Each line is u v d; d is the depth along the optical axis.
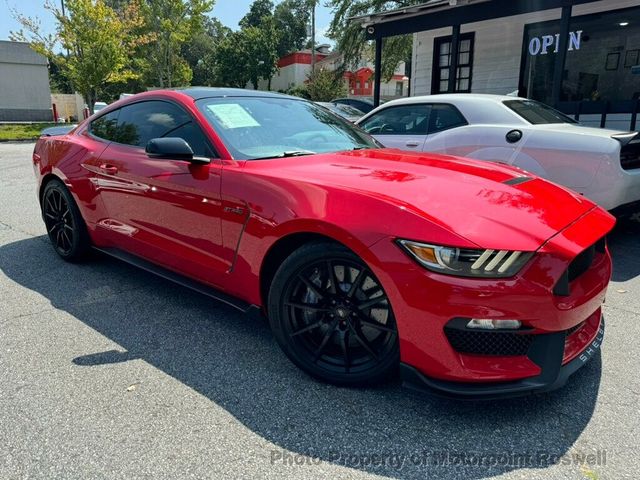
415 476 1.85
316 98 26.84
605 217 2.50
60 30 21.91
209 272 2.91
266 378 2.51
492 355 2.05
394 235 2.07
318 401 2.32
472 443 2.03
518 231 2.04
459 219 2.07
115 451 1.97
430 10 9.28
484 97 5.44
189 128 3.09
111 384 2.45
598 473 1.86
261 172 2.64
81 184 3.84
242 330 3.06
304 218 2.32
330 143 3.29
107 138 3.79
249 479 1.83
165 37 31.06
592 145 4.38
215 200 2.76
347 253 2.24
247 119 3.18
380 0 18.94
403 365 2.16
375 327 2.27
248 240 2.61
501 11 8.41
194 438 2.05
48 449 1.98
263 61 48.59
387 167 2.68
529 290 1.94
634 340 2.94
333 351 2.47
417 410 2.25
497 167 2.93
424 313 2.02
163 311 3.34
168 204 3.07
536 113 5.33
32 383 2.45
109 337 2.96
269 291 2.53
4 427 2.12
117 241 3.66
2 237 5.17
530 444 2.02
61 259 4.41
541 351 2.04
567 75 9.69
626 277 4.08
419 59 12.39
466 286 1.95
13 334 2.98
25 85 30.36
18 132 21.72
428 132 5.55
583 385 2.46
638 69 8.67
